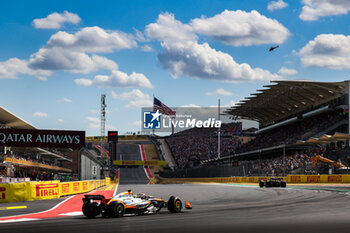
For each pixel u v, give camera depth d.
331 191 28.92
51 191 24.95
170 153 134.00
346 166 47.38
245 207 16.72
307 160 53.19
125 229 10.08
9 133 38.53
